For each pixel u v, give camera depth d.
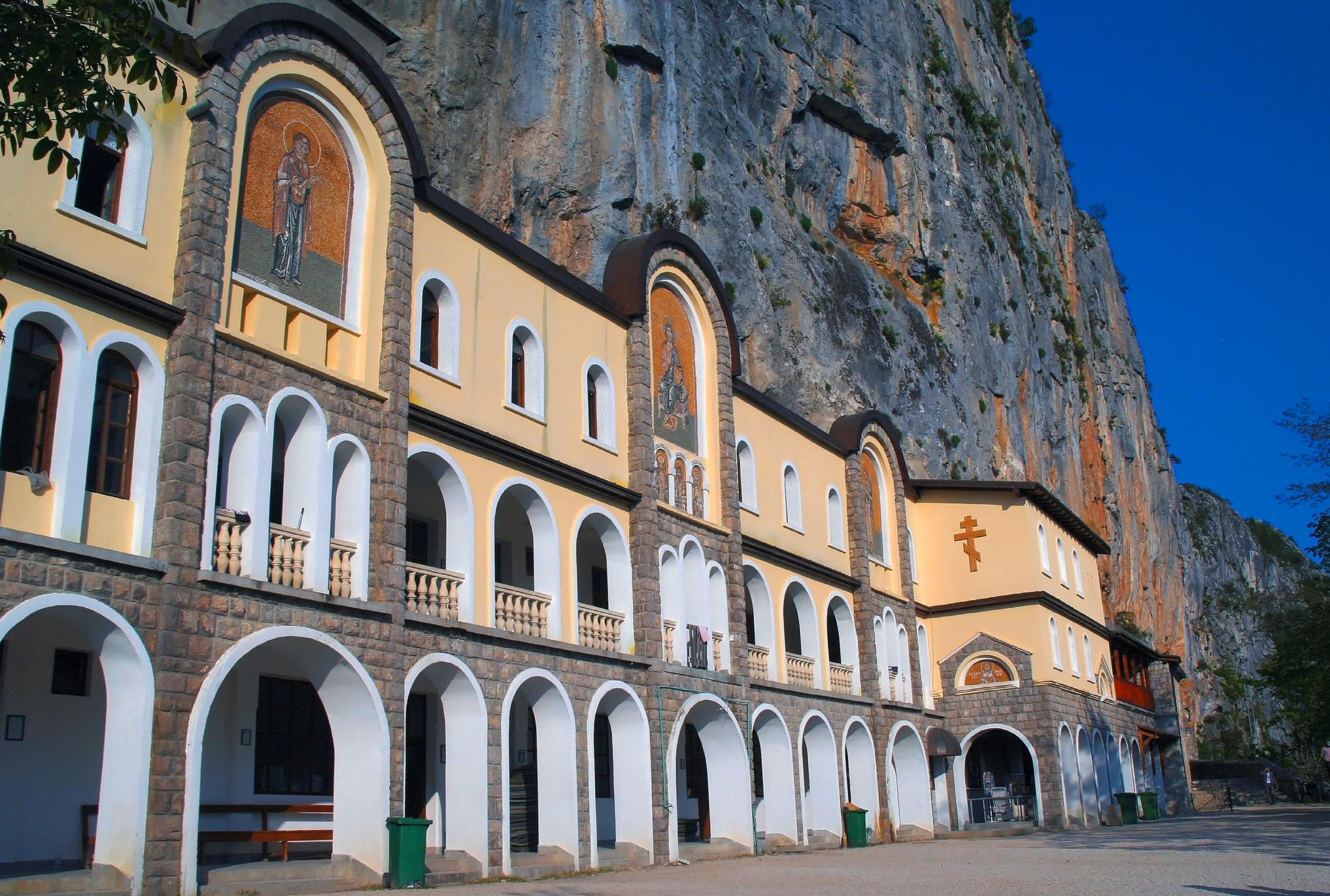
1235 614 126.19
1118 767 48.09
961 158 71.62
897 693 38.84
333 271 20.53
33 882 14.31
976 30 83.69
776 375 48.75
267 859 20.00
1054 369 78.38
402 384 20.98
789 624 38.41
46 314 15.83
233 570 17.52
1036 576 42.47
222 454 18.31
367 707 19.09
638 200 43.31
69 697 17.67
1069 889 18.44
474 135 39.81
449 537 22.17
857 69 62.78
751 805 29.38
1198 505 163.62
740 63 53.09
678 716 27.20
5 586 14.45
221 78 18.44
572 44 42.69
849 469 39.25
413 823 18.69
